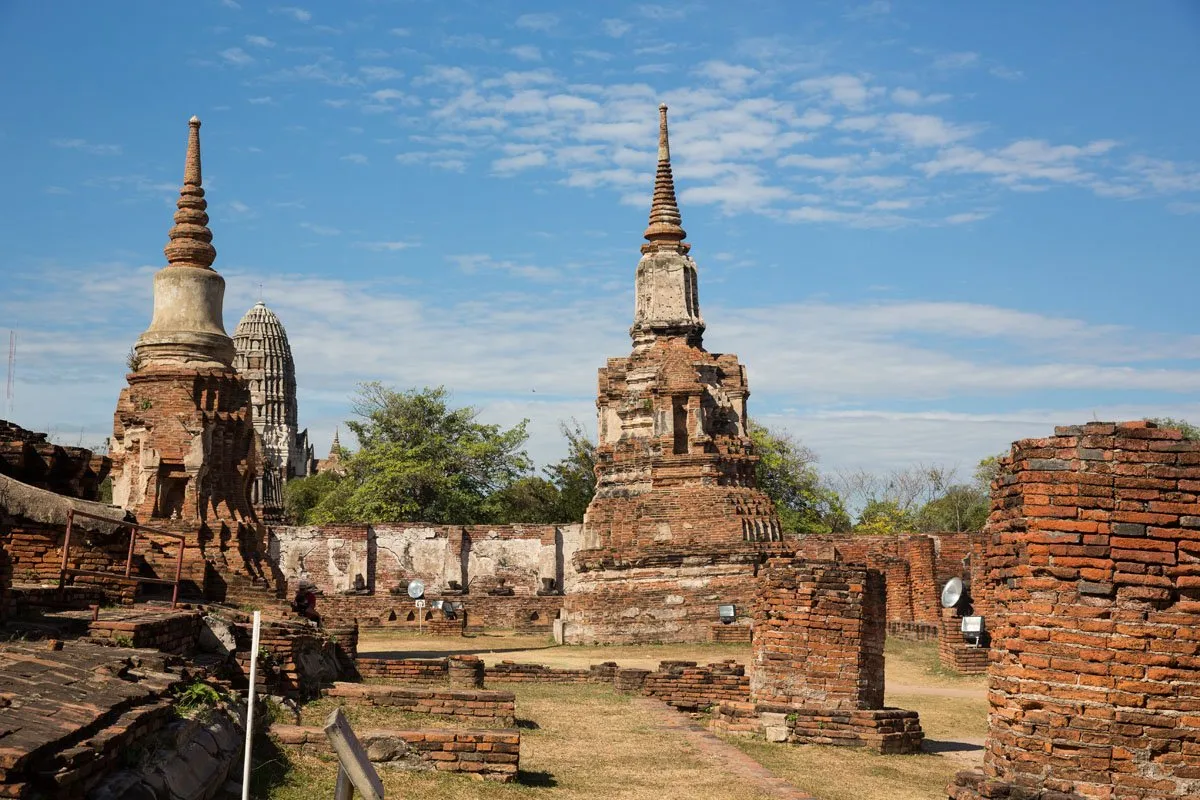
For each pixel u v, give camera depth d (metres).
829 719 23.66
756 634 25.78
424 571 61.38
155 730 13.60
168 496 32.00
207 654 21.44
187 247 33.69
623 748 21.98
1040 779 13.20
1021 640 13.51
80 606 20.45
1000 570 14.12
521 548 61.94
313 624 29.59
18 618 17.97
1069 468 13.48
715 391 54.47
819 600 24.78
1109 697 13.16
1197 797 12.96
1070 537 13.36
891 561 55.53
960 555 55.69
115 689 13.84
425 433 87.75
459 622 53.12
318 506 92.31
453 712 22.31
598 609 49.91
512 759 18.20
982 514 92.50
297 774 16.20
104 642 16.94
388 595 59.09
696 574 49.97
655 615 49.56
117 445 33.06
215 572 30.16
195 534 30.75
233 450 32.62
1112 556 13.31
